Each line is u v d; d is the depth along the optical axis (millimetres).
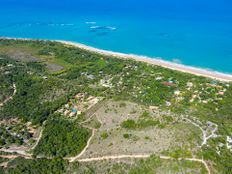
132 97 140625
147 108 126312
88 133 110875
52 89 148750
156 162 91625
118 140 103438
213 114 126375
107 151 99062
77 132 111312
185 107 131500
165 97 141750
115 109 126812
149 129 106875
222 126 111438
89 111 128000
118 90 150750
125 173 89812
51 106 133250
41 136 113312
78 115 125625
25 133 115250
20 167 95438
